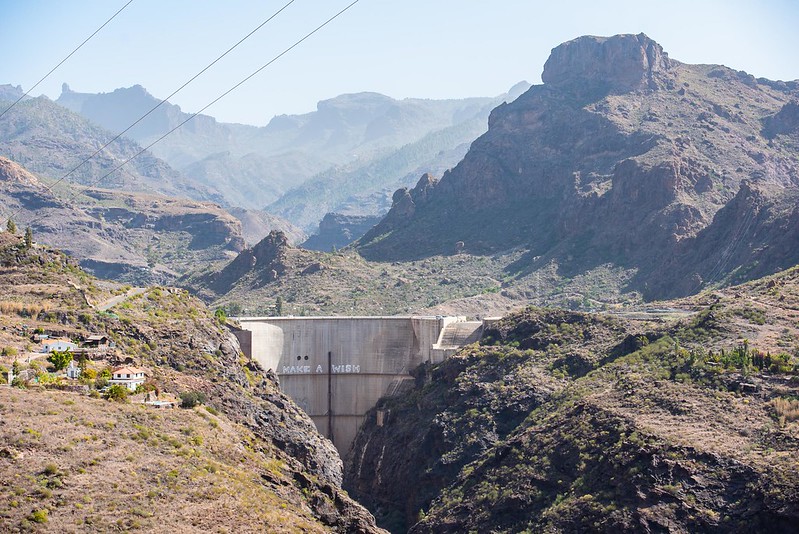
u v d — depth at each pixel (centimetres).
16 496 18825
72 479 19725
